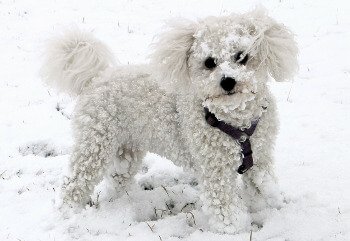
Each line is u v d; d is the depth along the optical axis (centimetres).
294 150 186
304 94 212
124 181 180
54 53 173
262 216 165
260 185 166
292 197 170
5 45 273
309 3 313
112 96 169
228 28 156
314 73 224
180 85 163
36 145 200
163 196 178
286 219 163
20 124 208
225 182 161
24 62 251
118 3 340
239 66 154
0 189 181
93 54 173
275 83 220
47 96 224
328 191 170
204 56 157
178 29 162
